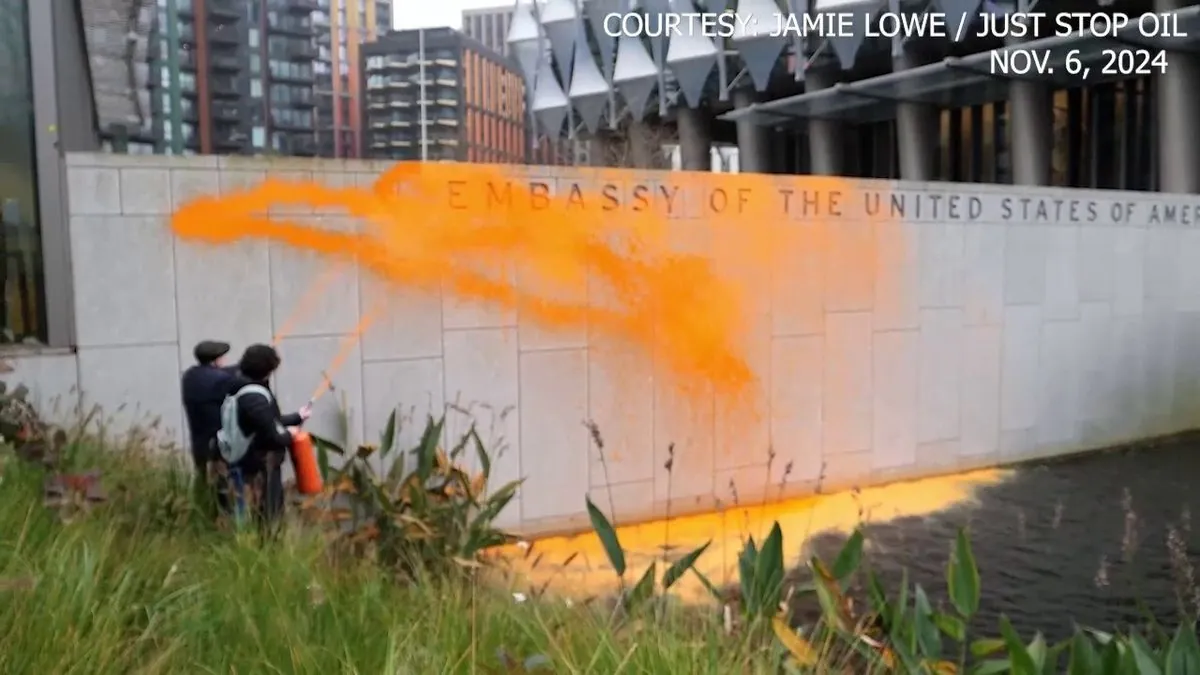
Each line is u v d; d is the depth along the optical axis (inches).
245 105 2721.5
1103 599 256.2
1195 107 807.7
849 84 1047.0
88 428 259.3
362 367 294.4
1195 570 275.6
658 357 337.1
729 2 1237.7
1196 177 809.5
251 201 280.8
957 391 399.9
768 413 357.7
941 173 1164.5
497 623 163.8
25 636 126.6
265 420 221.0
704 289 344.5
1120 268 442.6
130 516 195.9
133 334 267.9
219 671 136.9
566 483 323.6
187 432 272.8
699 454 345.4
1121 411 446.0
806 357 365.1
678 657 143.6
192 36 2501.2
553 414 321.1
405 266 299.6
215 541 198.1
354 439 292.5
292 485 246.4
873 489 375.2
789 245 360.2
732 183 348.2
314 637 153.3
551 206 319.6
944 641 226.2
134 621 149.7
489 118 3535.9
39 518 170.7
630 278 331.6
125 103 732.0
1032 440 420.8
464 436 271.9
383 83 3393.2
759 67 1165.1
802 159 1320.1
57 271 291.9
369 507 235.8
